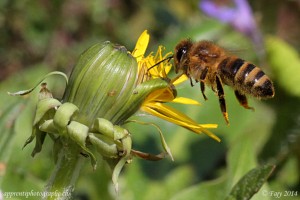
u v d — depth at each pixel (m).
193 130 0.13
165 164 0.17
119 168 0.12
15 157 0.17
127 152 0.12
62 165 0.12
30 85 0.21
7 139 0.14
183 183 0.17
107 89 0.12
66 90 0.12
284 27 0.22
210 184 0.15
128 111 0.12
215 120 0.17
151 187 0.17
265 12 0.21
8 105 0.15
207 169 0.17
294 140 0.18
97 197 0.16
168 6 0.23
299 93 0.18
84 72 0.12
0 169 0.14
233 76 0.14
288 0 0.21
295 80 0.18
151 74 0.13
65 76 0.12
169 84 0.12
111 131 0.12
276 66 0.18
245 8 0.20
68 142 0.12
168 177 0.17
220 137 0.17
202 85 0.14
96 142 0.12
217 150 0.17
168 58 0.13
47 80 0.21
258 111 0.18
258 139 0.18
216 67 0.14
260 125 0.18
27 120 0.17
